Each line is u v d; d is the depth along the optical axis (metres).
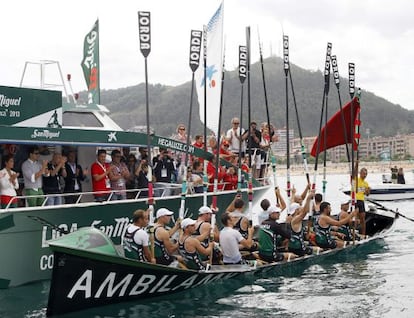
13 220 10.52
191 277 10.44
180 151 13.33
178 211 13.52
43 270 11.09
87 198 12.89
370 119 153.25
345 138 16.53
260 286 11.13
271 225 12.62
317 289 10.90
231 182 15.38
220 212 15.04
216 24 13.81
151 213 11.32
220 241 11.83
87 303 9.19
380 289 10.86
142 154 13.42
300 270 12.69
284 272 12.47
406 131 150.00
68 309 8.98
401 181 31.83
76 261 8.77
